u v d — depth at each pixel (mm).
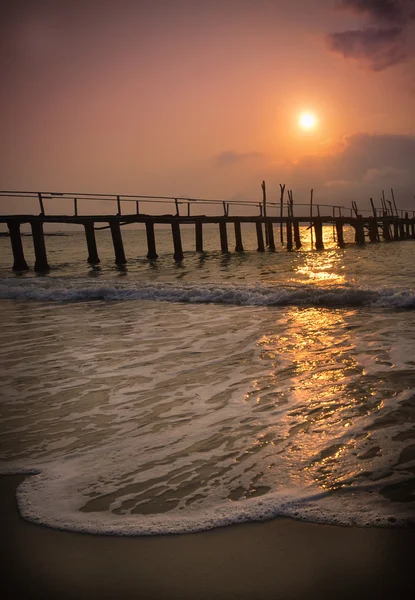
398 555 2123
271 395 4414
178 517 2490
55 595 1969
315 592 1937
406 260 23562
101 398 4496
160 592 1972
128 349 6504
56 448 3412
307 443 3344
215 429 3654
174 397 4449
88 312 10023
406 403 4055
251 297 10711
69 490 2807
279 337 6984
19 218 20875
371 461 3033
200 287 12273
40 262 21875
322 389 4535
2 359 6199
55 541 2324
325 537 2281
